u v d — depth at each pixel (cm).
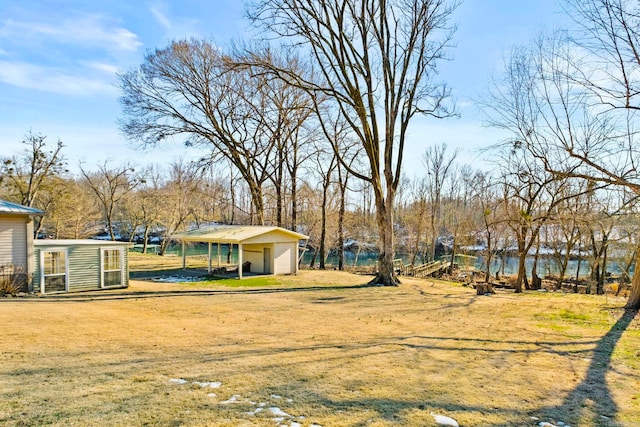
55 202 3391
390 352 653
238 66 1855
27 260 1480
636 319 995
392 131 1762
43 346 668
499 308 1186
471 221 3459
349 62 1731
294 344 713
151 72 2397
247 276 2103
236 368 550
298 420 383
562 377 539
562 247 2623
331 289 1662
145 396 436
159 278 2023
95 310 1107
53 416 378
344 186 3109
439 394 465
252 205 3212
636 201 1120
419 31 1700
